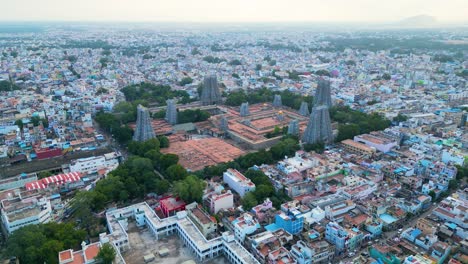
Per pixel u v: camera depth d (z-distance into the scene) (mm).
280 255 199250
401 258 196750
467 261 195375
